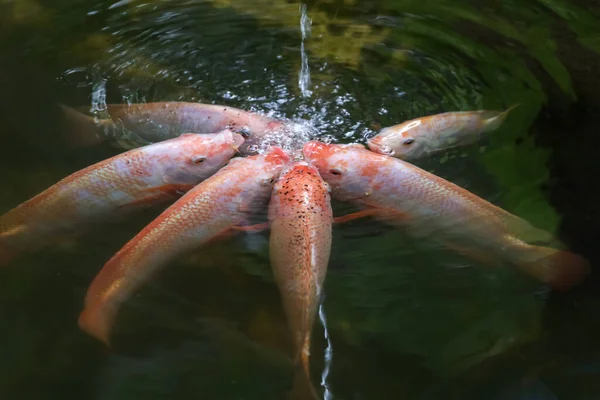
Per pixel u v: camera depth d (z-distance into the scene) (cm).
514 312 124
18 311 124
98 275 124
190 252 129
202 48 165
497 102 153
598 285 126
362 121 150
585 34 167
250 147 145
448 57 163
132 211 136
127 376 118
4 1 176
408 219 134
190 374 118
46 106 151
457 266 129
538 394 117
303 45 167
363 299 125
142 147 139
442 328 123
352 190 138
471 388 117
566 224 133
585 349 120
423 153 145
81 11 174
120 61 162
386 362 120
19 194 136
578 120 149
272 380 117
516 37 167
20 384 118
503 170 141
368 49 165
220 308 124
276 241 130
